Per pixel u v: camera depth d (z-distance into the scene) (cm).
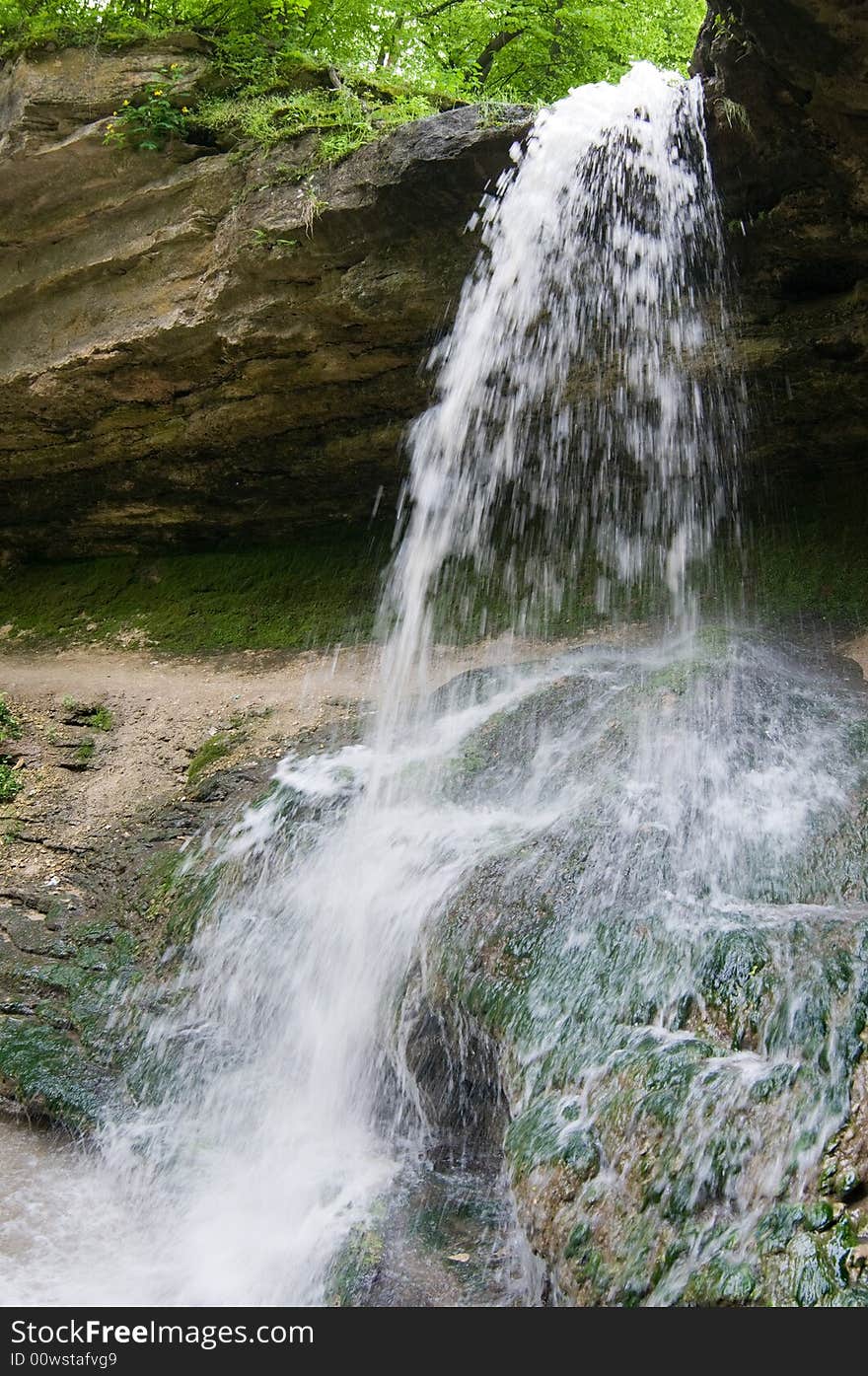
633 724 600
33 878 709
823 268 649
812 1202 322
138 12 889
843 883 454
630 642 769
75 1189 511
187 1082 546
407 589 901
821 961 393
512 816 582
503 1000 462
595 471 813
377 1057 516
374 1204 446
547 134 659
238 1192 480
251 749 763
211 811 716
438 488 876
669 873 482
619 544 830
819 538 765
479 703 716
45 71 865
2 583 1092
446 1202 448
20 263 914
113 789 768
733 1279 316
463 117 685
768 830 494
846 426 722
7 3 891
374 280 748
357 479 905
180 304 841
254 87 827
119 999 609
